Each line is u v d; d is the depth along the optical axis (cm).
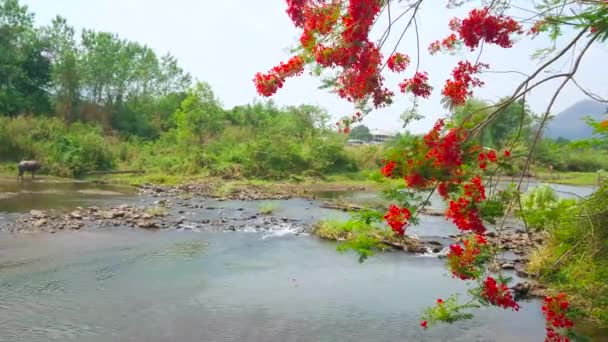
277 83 491
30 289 1022
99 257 1288
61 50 5181
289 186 3372
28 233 1521
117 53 5503
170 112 5809
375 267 1266
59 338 795
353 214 484
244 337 823
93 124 4675
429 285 1121
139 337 810
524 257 1354
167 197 2538
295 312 941
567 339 415
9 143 3400
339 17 453
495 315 938
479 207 401
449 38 481
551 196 1540
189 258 1317
